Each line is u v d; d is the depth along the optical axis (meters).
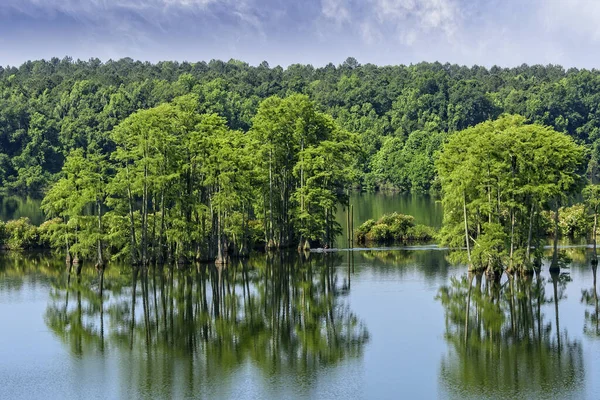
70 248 96.62
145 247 93.12
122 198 100.12
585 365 53.66
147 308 72.25
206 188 100.31
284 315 69.19
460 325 64.75
